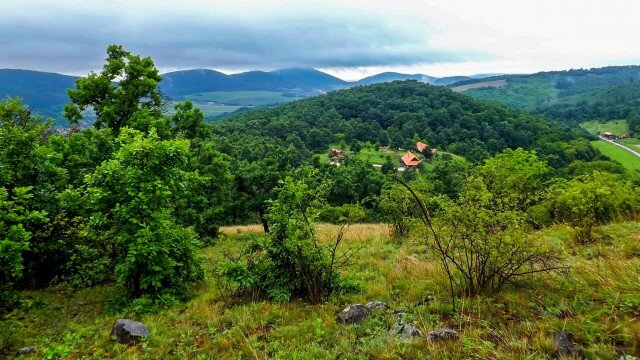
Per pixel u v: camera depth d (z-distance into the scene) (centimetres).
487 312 600
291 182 883
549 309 570
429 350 504
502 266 676
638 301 536
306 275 830
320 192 904
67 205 1130
